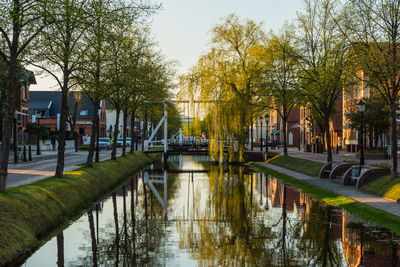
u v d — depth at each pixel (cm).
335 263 1054
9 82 1297
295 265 1048
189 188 2620
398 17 1848
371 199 1830
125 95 3188
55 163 3058
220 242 1282
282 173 3284
